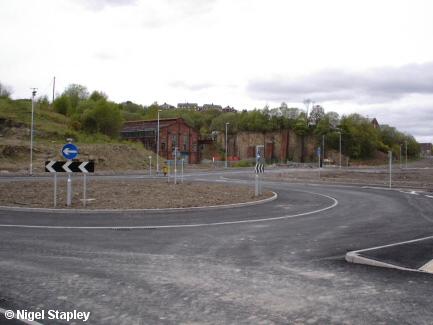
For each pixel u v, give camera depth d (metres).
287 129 113.56
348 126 101.88
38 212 12.84
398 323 4.11
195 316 4.30
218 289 5.30
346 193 22.84
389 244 8.66
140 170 48.03
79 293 5.06
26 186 19.84
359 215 13.64
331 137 100.75
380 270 6.39
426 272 6.24
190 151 84.06
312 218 12.80
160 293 5.09
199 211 14.08
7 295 4.95
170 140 79.75
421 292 5.19
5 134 46.00
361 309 4.54
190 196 17.64
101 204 14.50
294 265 6.74
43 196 16.19
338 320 4.19
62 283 5.48
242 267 6.55
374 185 30.06
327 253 7.74
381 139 127.00
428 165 97.25
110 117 58.72
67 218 11.77
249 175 43.38
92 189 19.08
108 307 4.57
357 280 5.78
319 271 6.33
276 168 72.94
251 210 14.66
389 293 5.14
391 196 21.08
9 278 5.67
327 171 58.09
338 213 14.15
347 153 103.25
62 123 56.47
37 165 39.97
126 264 6.60
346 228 10.84
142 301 4.78
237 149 122.19
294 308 4.57
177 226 10.77
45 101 64.62
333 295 5.06
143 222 11.33
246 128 124.50
